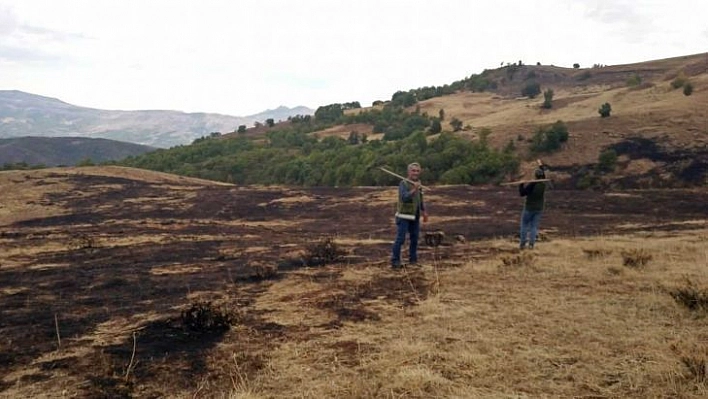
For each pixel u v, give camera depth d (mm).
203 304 5754
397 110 88500
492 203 23797
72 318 6316
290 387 4086
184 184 37344
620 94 59250
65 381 4316
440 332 5223
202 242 14320
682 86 52406
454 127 60844
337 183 44312
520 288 6973
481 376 4160
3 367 4688
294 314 6129
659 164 32000
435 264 9000
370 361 4531
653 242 10797
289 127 99812
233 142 77562
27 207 27594
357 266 9102
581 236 13016
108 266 10438
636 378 3992
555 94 95938
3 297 7680
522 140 42469
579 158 35750
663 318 5441
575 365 4305
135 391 4102
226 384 4203
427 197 26344
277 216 23734
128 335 5492
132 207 27281
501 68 120500
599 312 5723
